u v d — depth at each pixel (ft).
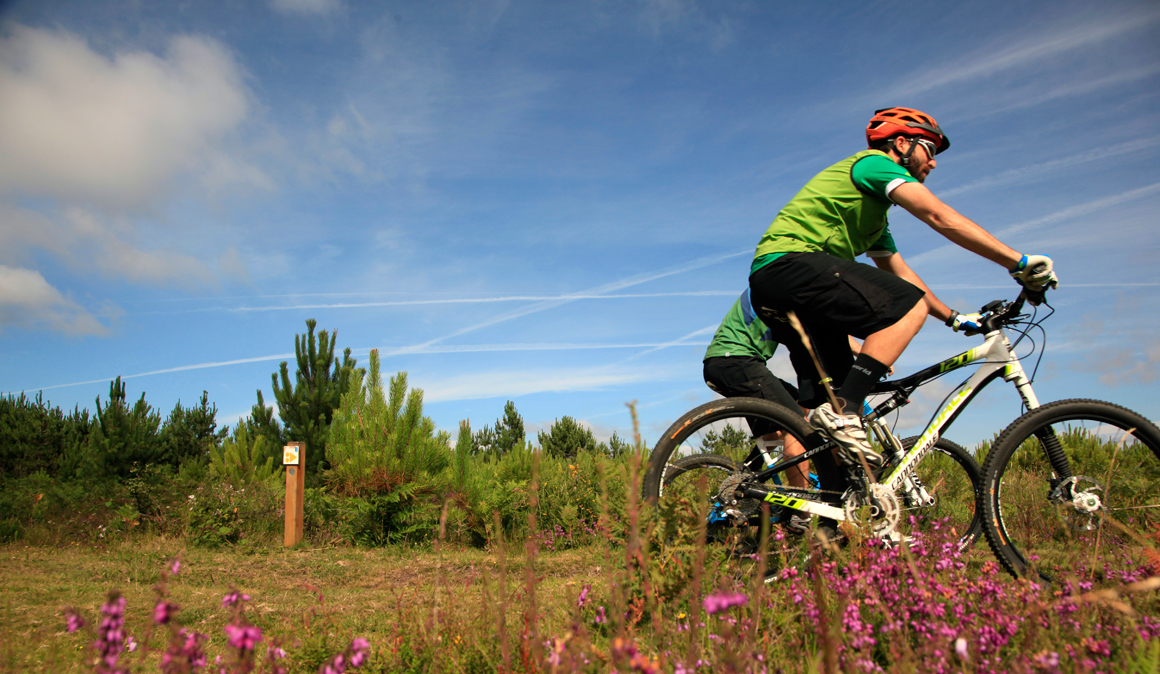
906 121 9.24
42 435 37.70
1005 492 8.87
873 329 8.29
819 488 9.05
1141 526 8.19
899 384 9.37
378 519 23.00
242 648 3.55
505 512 22.08
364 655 4.40
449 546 21.31
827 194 8.84
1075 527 8.37
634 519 5.10
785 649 5.30
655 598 5.92
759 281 8.94
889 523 8.03
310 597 11.85
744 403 8.97
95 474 31.07
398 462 23.08
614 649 3.65
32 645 7.12
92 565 16.47
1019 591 5.92
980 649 4.71
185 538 23.15
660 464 8.70
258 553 20.77
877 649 5.46
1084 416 8.71
